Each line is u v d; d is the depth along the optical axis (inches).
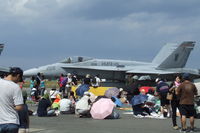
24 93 478.6
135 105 629.9
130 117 628.7
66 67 1867.6
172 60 2082.9
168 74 1908.2
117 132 438.3
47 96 639.1
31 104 933.2
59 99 746.2
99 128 475.8
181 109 451.2
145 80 1812.3
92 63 1924.2
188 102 446.9
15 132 228.2
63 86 1095.6
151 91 880.3
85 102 616.4
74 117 621.3
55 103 726.5
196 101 645.3
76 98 848.3
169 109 634.8
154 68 2069.4
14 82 240.4
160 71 1964.8
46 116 631.2
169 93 480.4
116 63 1998.0
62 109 675.4
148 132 442.0
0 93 225.3
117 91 862.5
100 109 596.1
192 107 451.2
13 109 228.2
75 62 1899.6
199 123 551.8
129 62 2052.2
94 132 436.1
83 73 1888.5
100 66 1934.1
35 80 1064.2
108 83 1980.8
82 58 1916.8
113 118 600.4
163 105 634.8
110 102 607.8
